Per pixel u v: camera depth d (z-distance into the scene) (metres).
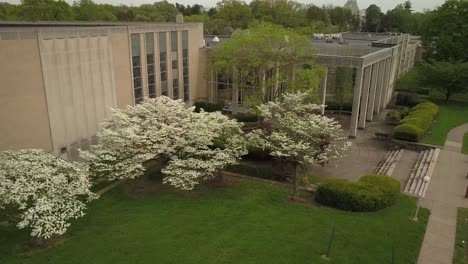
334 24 101.75
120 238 16.48
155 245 15.93
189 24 38.41
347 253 15.48
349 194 19.23
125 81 30.84
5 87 20.81
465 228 17.73
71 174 17.47
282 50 31.44
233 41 32.69
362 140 32.88
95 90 27.28
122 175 21.08
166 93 36.66
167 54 35.75
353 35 61.94
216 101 42.28
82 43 25.53
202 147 22.17
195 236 16.72
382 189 19.77
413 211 19.31
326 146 22.36
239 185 22.77
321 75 33.09
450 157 27.53
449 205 20.11
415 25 97.81
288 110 24.28
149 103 24.41
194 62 40.25
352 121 33.22
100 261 14.81
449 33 50.75
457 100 46.78
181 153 21.92
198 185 22.58
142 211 19.19
